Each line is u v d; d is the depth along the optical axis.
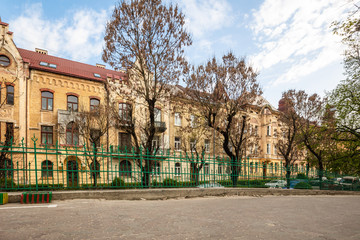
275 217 6.30
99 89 27.25
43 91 24.52
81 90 26.38
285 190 14.23
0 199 6.49
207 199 9.91
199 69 20.19
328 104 26.77
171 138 31.12
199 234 4.32
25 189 7.96
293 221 5.89
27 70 23.66
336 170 26.75
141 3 14.59
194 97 21.00
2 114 21.92
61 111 24.16
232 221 5.51
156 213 6.03
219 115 21.36
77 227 4.36
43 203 6.81
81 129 22.28
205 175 11.77
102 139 25.39
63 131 23.58
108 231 4.21
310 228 5.23
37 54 28.11
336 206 9.48
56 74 25.23
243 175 13.21
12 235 3.76
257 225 5.23
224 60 20.02
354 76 23.31
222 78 19.83
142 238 3.93
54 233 3.96
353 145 26.34
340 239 4.46
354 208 9.14
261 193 12.86
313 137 27.92
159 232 4.32
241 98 19.73
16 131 22.09
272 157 44.31
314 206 9.09
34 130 23.41
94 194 7.96
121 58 15.58
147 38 15.21
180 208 7.02
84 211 5.79
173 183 10.73
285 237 4.40
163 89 17.12
